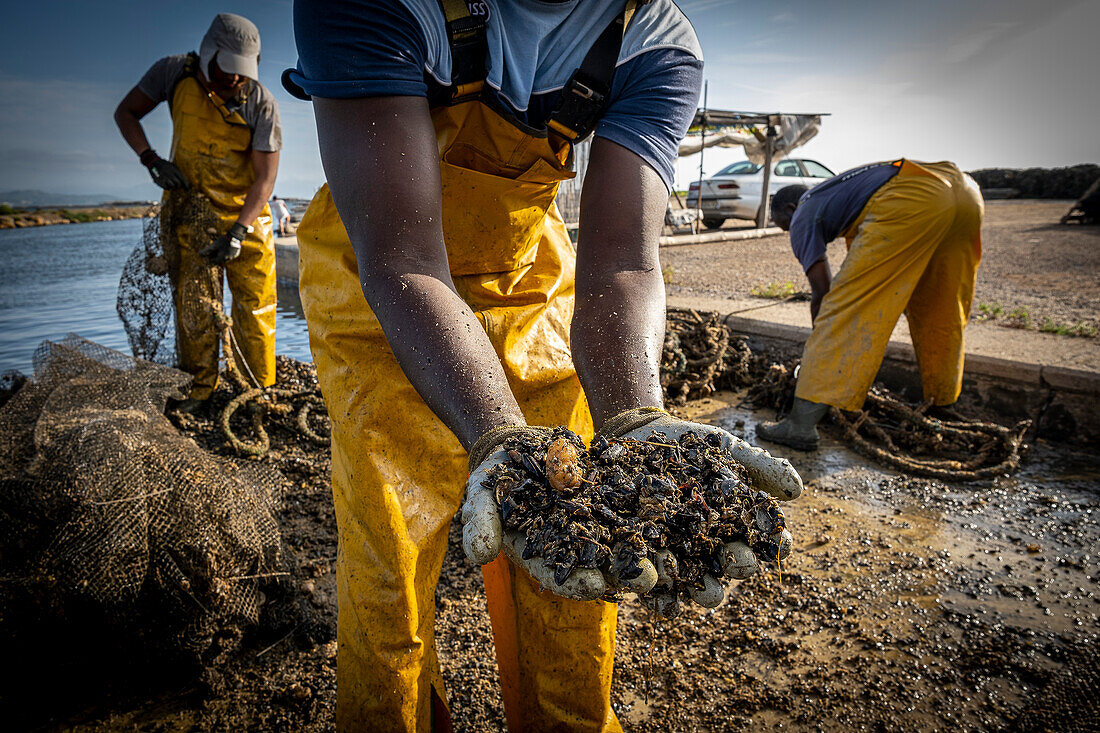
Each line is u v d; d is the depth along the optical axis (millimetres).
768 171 17094
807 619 2727
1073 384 4414
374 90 1271
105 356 3852
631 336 1367
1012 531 3385
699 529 1045
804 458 4281
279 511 3197
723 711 2270
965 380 4883
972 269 4188
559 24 1440
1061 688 2355
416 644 1643
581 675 1743
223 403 4988
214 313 4758
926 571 3049
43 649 2389
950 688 2367
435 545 1678
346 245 1661
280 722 2248
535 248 1849
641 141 1492
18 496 2447
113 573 2240
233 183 4766
